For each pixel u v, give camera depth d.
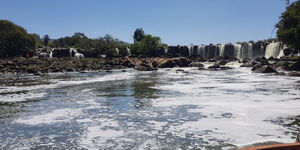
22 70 54.59
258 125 12.17
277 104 16.91
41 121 13.66
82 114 15.16
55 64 64.62
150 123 13.05
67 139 10.77
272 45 79.19
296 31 55.16
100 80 36.00
